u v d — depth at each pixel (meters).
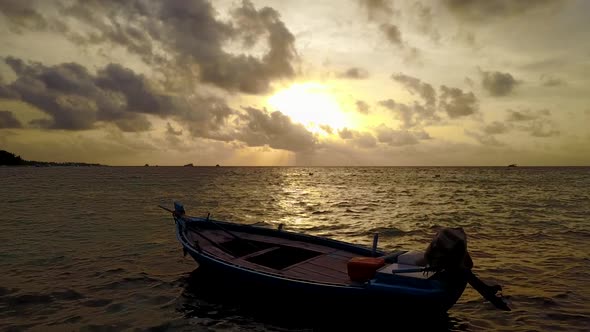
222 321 8.85
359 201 39.50
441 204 35.69
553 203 35.44
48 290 10.88
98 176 111.81
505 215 27.20
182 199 41.12
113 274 12.43
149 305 9.81
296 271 9.49
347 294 8.07
